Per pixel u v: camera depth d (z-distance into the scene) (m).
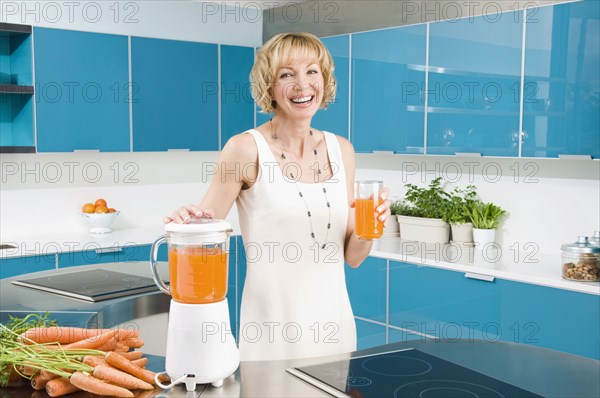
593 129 3.15
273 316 2.11
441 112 3.83
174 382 1.41
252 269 2.13
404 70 4.03
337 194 2.17
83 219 4.56
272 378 1.49
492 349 1.73
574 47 3.20
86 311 2.10
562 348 3.12
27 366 1.38
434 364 1.60
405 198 4.34
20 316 2.04
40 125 3.99
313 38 2.09
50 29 3.98
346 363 1.60
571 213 3.68
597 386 1.46
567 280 3.10
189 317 1.40
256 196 2.11
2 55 4.09
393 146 4.12
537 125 3.38
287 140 2.17
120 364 1.42
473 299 3.47
